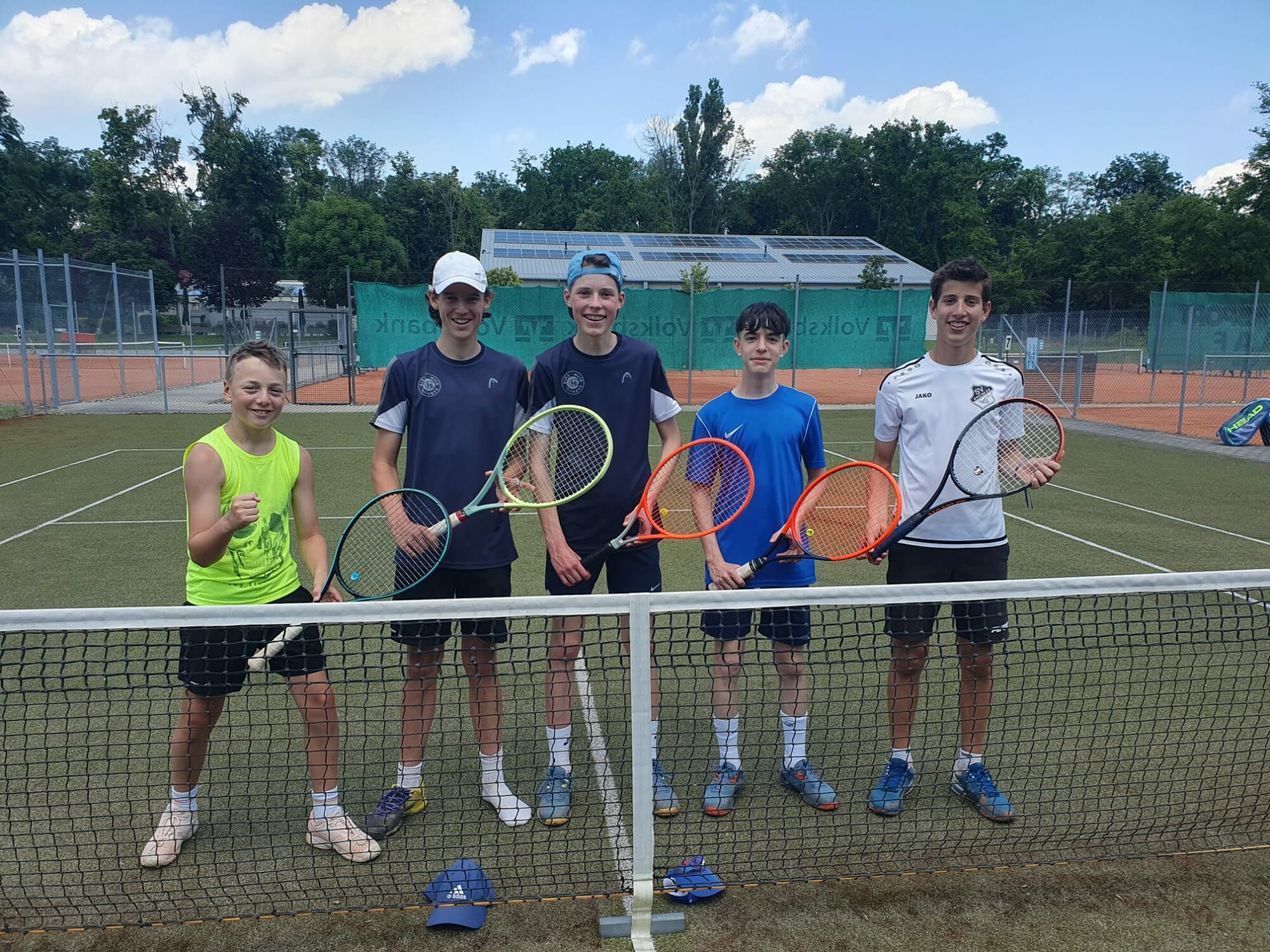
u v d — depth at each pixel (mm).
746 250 44062
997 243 66125
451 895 2354
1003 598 2344
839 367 16406
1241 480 9242
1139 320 23859
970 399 2830
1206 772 3023
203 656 2488
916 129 71062
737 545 3018
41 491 8188
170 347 31188
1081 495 8414
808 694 3244
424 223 62375
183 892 2410
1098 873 2521
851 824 2770
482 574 2812
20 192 52812
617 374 2957
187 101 61594
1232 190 34844
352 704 3566
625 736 3145
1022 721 3406
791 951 2213
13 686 3586
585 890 2420
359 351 15836
